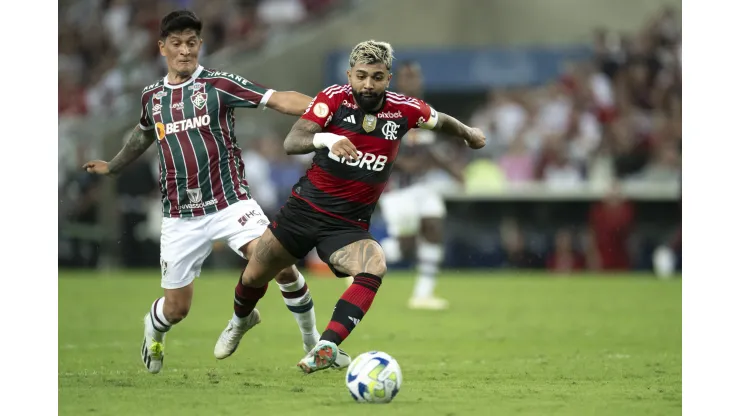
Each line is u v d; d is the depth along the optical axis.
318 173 21.69
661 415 19.14
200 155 23.69
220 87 23.75
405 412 18.95
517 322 37.31
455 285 53.28
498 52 67.75
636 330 34.97
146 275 57.41
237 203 24.02
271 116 68.81
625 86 67.25
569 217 63.66
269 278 22.89
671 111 66.62
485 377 24.16
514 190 62.44
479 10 70.31
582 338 32.69
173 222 24.02
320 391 21.61
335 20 70.31
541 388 22.39
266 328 34.94
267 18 77.56
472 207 63.44
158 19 76.56
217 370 25.06
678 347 30.41
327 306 42.09
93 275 57.44
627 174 64.50
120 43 76.75
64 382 22.95
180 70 23.72
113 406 19.73
